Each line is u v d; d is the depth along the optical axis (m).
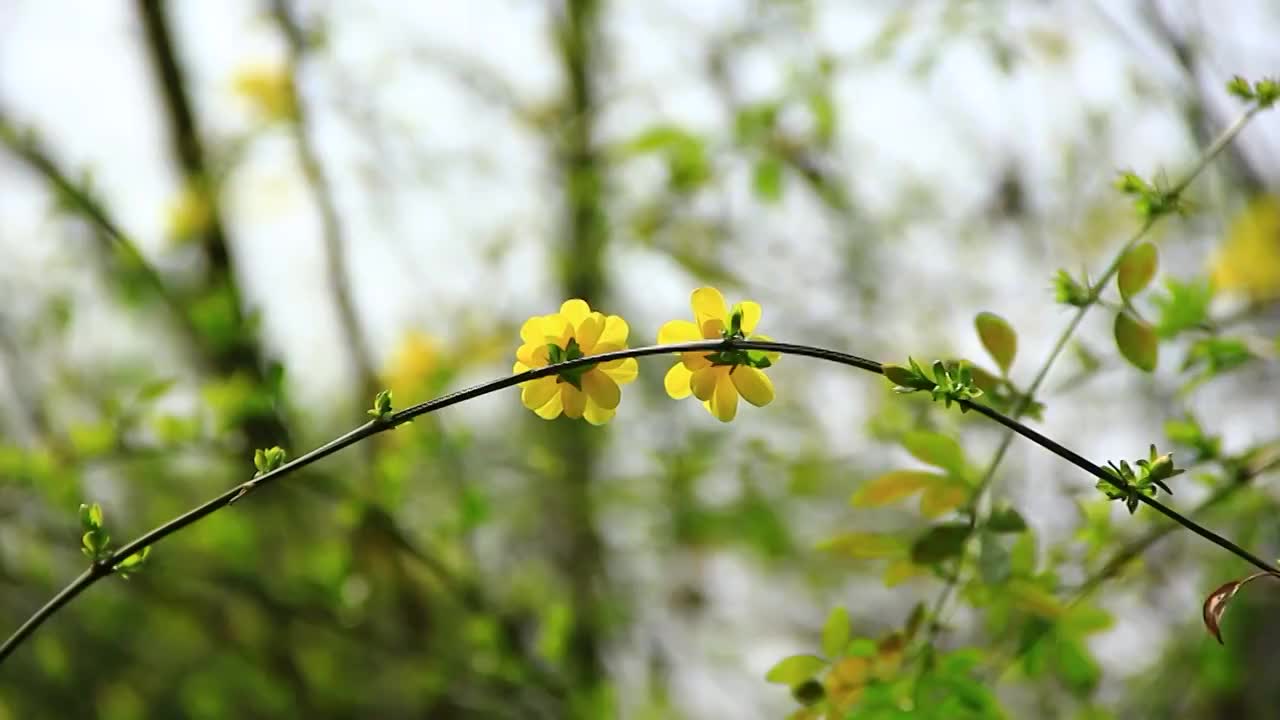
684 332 1.12
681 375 1.11
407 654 1.99
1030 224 2.31
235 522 2.04
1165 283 1.35
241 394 1.70
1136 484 1.11
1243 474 1.32
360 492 1.87
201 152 2.34
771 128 2.00
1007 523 1.23
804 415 2.36
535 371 1.10
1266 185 1.79
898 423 1.55
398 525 1.88
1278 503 1.46
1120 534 1.39
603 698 1.98
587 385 1.10
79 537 1.93
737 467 2.22
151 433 1.76
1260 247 1.46
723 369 1.11
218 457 1.80
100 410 2.18
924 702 1.23
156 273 2.06
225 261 2.27
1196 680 1.82
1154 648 1.88
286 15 2.33
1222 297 1.47
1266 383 1.72
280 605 1.99
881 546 1.24
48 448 1.85
